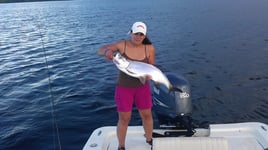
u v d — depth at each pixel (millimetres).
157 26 29609
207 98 9922
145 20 35625
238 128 4844
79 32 29766
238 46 18562
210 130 4809
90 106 9766
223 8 45125
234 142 4504
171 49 18641
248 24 27516
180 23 30906
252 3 50500
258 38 20797
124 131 4320
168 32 25656
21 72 14961
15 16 53094
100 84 12266
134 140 4660
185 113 5730
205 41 20812
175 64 14812
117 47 4133
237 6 46656
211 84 11391
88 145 4461
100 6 72375
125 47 4121
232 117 8469
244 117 8469
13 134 8031
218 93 10375
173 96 5758
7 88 12250
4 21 44906
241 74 12617
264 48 17609
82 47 21703
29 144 7508
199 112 8797
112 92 11148
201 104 9414
